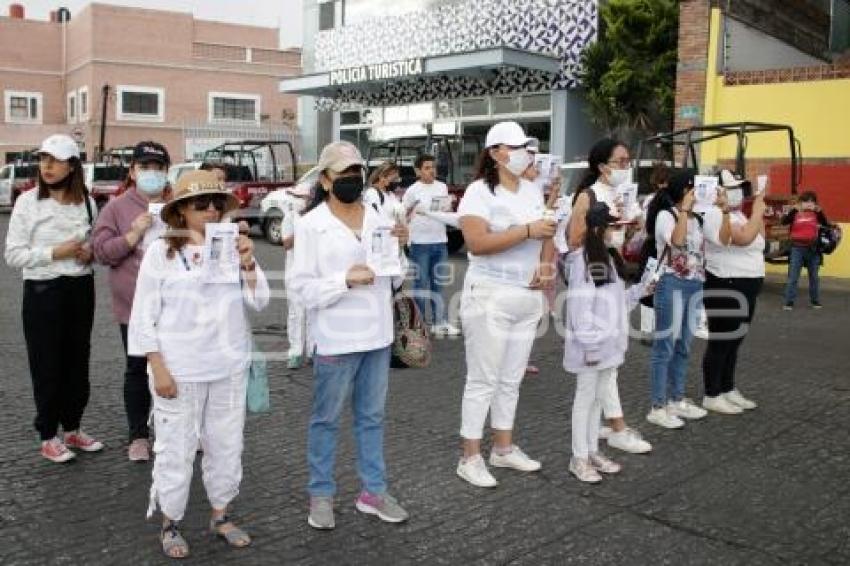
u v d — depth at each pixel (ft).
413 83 75.41
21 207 16.35
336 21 83.56
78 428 17.40
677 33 56.54
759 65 54.95
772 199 40.22
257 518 14.25
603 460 16.67
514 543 13.44
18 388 21.95
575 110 64.80
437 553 13.06
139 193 17.03
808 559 13.01
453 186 51.24
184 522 14.03
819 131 46.93
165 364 12.55
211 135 119.85
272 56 127.95
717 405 21.01
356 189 13.32
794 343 29.60
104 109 106.11
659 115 58.54
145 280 12.57
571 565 12.73
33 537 13.34
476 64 62.23
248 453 17.42
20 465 16.47
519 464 16.71
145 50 119.55
